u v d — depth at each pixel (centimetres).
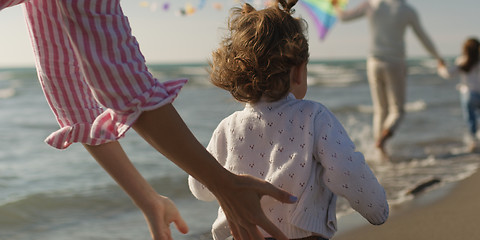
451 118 952
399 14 515
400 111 532
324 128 136
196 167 82
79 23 80
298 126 138
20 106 1447
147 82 83
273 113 141
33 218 335
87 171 490
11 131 831
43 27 104
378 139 540
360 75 3978
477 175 392
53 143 103
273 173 138
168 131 81
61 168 505
